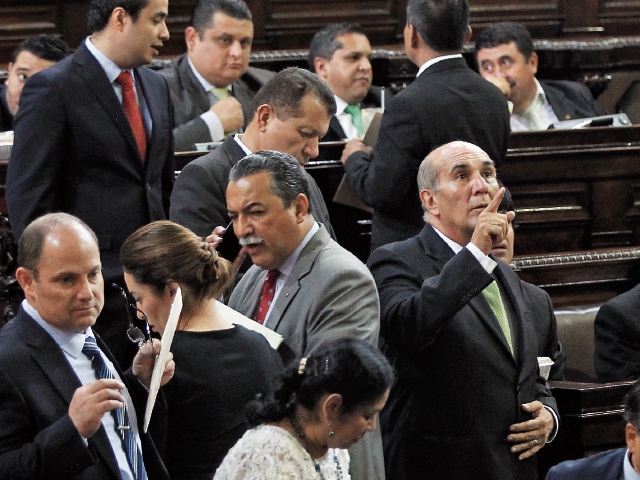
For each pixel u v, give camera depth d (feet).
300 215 23.91
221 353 20.93
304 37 50.49
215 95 40.50
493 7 52.75
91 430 18.58
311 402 18.08
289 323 23.56
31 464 18.33
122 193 29.14
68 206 28.91
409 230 32.12
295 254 24.06
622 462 23.47
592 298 37.35
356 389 17.90
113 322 28.71
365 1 51.13
